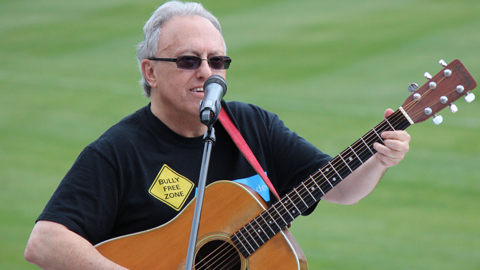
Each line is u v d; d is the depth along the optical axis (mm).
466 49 38531
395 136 6602
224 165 7527
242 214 7219
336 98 33406
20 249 16859
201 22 7301
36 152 26266
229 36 46250
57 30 51844
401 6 48656
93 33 50688
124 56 44812
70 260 6500
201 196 6164
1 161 24938
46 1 61000
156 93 7402
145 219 7109
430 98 6719
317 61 39750
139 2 59000
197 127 7422
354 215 19141
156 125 7324
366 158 6910
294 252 7051
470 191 20500
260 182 7672
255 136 7840
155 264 7055
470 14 44781
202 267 7238
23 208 19906
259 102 33438
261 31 46781
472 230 17734
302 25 47312
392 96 33094
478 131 26469
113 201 6957
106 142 7086
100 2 59688
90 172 6891
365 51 40500
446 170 22359
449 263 15961
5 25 54094
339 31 44906
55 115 32062
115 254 7000
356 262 16031
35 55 45750
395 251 16656
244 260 7109
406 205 19656
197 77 7160
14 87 37812
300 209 7109
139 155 7129
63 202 6742
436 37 41000
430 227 18031
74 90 37031
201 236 7172
